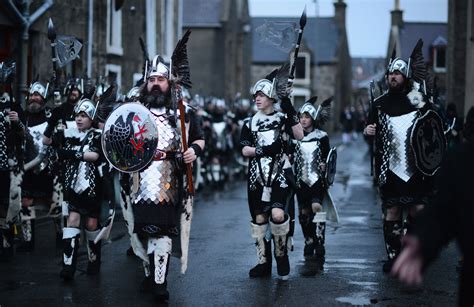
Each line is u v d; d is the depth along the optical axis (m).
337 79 85.50
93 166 11.35
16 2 19.58
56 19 22.36
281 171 11.32
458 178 5.25
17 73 19.69
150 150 9.74
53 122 11.72
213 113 27.44
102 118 11.51
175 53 10.16
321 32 86.12
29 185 13.53
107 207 11.58
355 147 58.88
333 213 13.79
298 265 12.52
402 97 11.84
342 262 12.79
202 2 55.56
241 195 24.70
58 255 13.18
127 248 13.98
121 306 9.75
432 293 10.52
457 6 32.59
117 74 28.36
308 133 13.63
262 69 80.00
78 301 9.99
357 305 9.84
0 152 12.42
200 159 25.27
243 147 11.48
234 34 58.38
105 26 25.88
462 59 32.72
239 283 11.09
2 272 11.75
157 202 9.77
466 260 5.27
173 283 11.08
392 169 11.73
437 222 5.22
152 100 10.02
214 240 14.88
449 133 15.05
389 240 11.95
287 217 11.29
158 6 34.06
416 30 67.12
